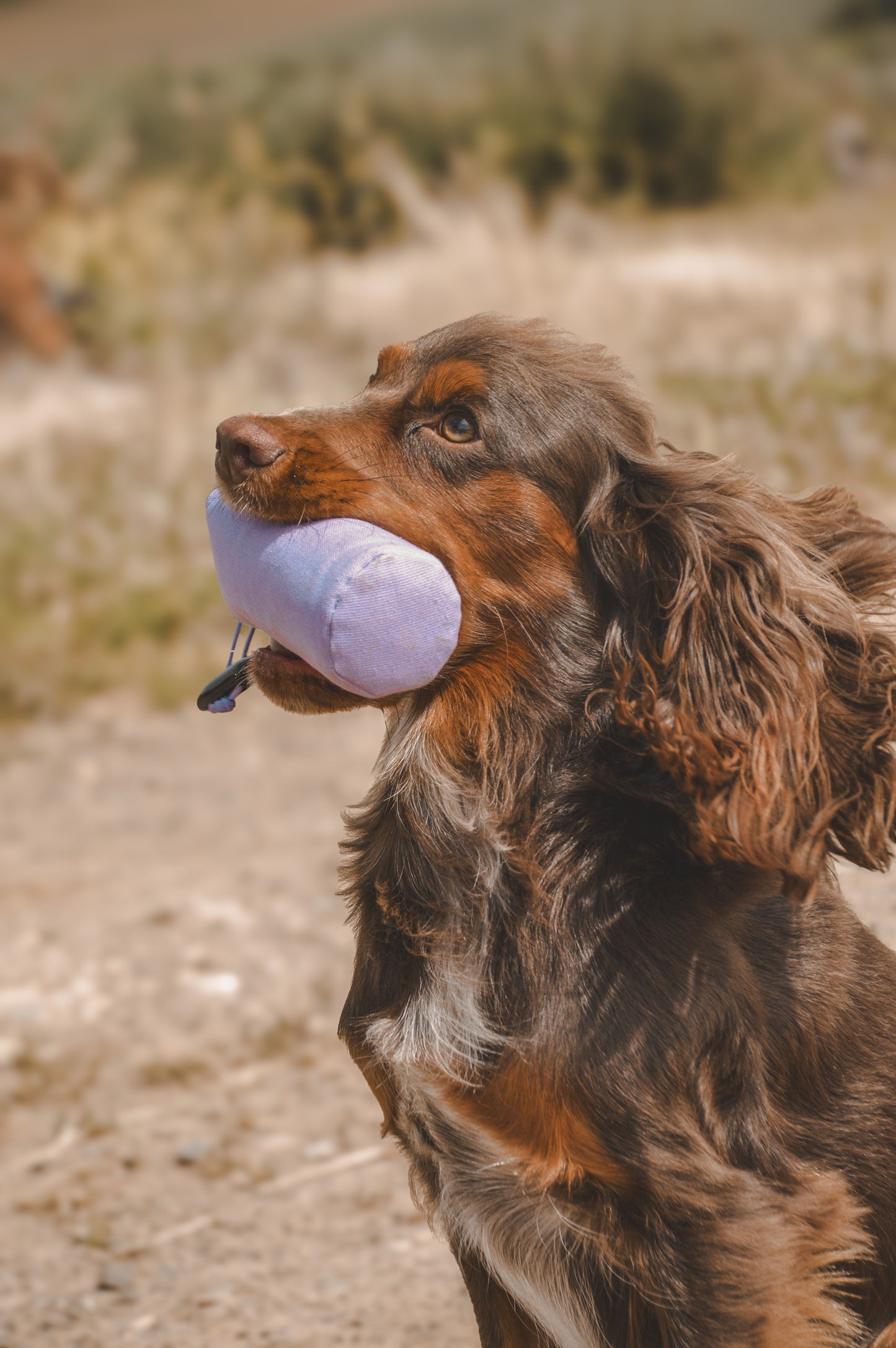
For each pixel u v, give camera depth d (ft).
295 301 58.54
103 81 97.35
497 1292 11.73
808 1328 9.84
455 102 86.63
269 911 22.99
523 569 10.83
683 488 10.73
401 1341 13.93
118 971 21.59
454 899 10.82
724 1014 10.03
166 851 26.00
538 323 11.74
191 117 87.51
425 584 10.48
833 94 103.65
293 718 33.27
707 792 9.96
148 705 34.01
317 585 10.48
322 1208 16.40
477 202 69.56
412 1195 12.39
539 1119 10.19
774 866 9.92
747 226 75.41
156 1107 18.72
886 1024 11.12
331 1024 20.17
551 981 10.23
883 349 45.55
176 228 70.64
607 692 10.73
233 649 11.76
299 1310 14.60
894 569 11.35
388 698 11.02
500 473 10.82
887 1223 10.85
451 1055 10.41
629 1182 9.96
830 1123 10.65
